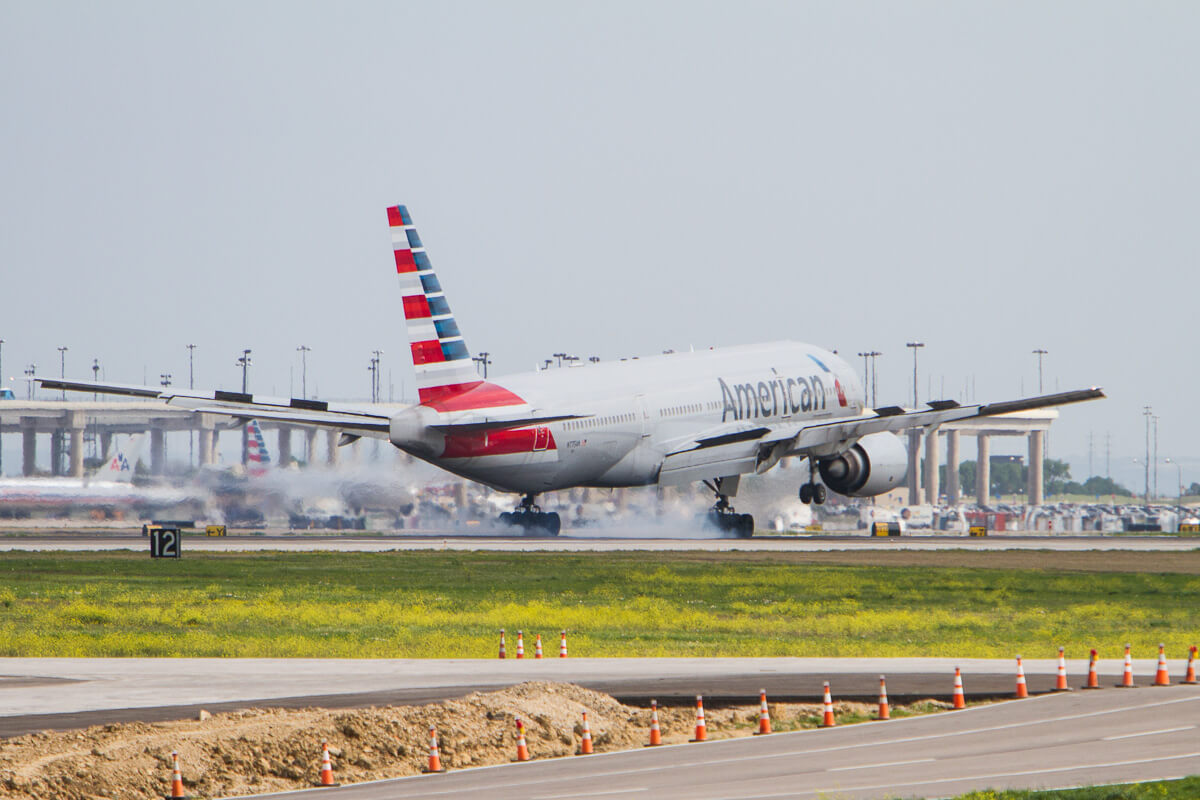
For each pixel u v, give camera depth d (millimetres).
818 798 66375
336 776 79312
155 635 137000
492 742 85500
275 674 108688
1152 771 70688
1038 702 92812
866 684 101188
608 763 78938
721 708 94062
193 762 78750
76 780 75250
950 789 67562
